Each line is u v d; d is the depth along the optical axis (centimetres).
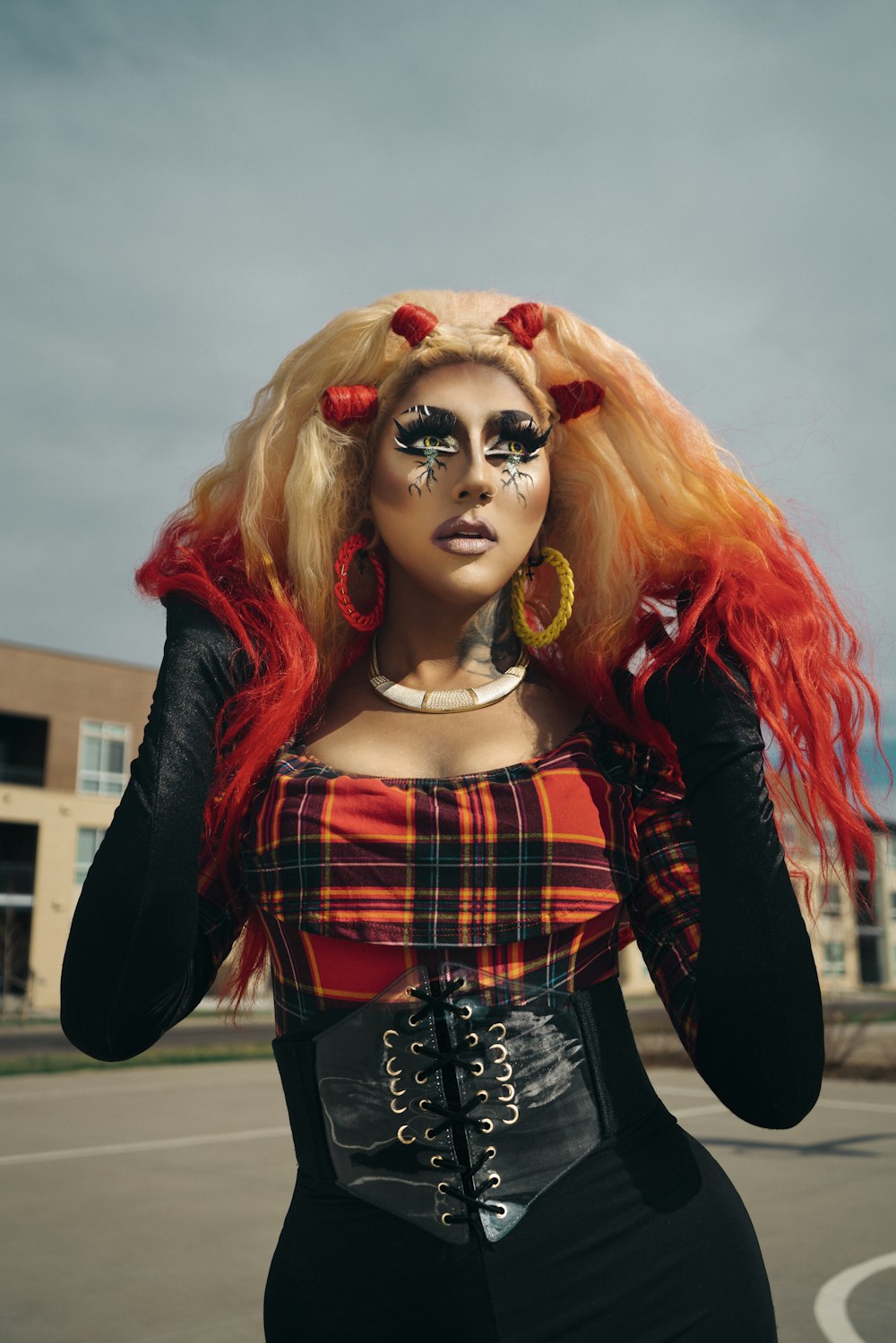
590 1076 108
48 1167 727
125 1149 800
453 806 107
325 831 107
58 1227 556
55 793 3325
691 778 106
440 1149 103
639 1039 1595
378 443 122
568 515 132
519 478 119
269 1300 109
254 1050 1769
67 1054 1780
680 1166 111
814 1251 507
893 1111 1004
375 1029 106
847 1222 562
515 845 106
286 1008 113
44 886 3266
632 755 121
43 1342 388
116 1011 99
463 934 105
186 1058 1574
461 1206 101
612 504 126
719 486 126
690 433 130
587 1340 98
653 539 126
